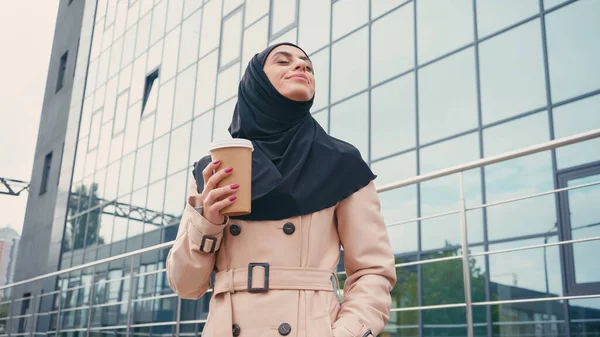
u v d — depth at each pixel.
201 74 14.98
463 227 2.93
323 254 1.61
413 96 10.04
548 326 7.77
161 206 15.02
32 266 19.89
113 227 16.53
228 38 14.38
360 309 1.51
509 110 8.66
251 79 1.73
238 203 1.43
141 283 14.63
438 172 3.02
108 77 19.27
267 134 1.71
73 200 18.95
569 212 7.77
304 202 1.56
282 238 1.55
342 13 11.73
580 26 8.05
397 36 10.58
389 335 9.63
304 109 1.70
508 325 8.20
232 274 1.53
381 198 10.16
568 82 8.03
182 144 14.92
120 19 19.58
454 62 9.57
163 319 13.45
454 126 9.32
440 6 10.04
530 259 8.12
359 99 10.91
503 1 9.14
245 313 1.47
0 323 19.59
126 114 17.67
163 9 17.36
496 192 8.65
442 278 9.09
